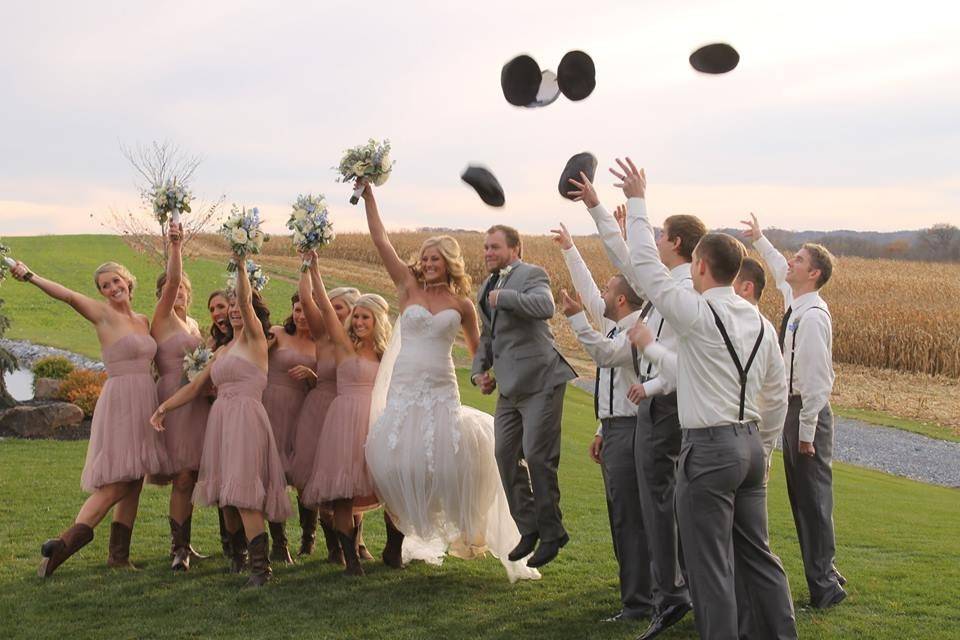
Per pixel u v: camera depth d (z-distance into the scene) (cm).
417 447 655
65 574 661
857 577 694
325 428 685
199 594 619
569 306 564
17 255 5800
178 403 675
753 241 716
